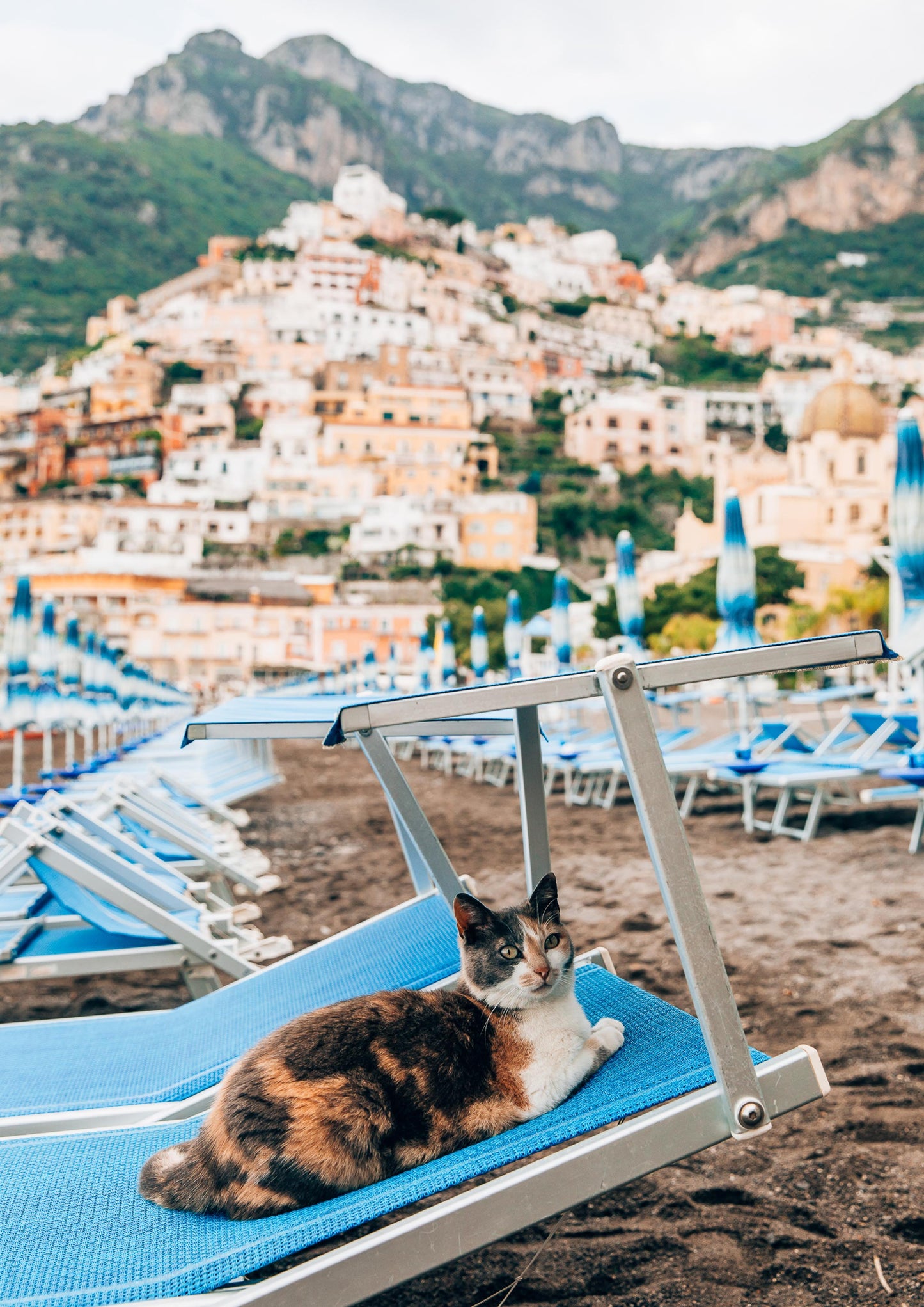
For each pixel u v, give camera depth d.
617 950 4.57
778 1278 2.17
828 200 175.38
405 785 2.51
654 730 1.52
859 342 145.38
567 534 109.44
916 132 174.25
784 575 76.56
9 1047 2.64
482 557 100.50
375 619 86.25
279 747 21.39
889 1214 2.38
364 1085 1.65
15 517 97.69
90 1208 1.69
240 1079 1.67
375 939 2.72
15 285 153.50
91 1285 1.42
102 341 137.88
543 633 16.17
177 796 7.64
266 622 85.50
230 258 138.12
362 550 98.62
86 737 10.60
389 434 109.06
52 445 111.81
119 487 103.81
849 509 85.94
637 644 9.24
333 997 2.44
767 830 7.37
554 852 7.23
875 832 7.08
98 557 92.69
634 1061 1.79
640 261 171.75
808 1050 1.54
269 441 107.81
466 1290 2.21
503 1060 1.80
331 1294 1.36
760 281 163.75
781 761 7.83
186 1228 1.59
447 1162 1.51
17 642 8.38
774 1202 2.48
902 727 7.20
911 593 6.86
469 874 6.58
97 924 3.38
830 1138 2.77
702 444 118.12
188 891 4.29
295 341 123.50
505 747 11.39
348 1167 1.59
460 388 114.12
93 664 11.56
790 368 142.12
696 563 83.75
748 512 90.06
